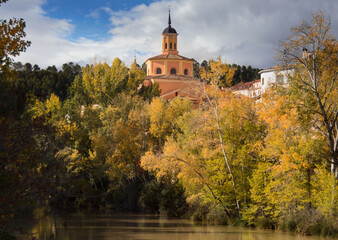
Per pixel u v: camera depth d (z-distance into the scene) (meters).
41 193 16.42
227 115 35.94
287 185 29.58
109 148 53.44
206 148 35.81
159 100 53.41
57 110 66.88
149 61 83.00
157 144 53.12
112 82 71.94
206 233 29.73
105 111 62.50
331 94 28.28
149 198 47.00
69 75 112.69
